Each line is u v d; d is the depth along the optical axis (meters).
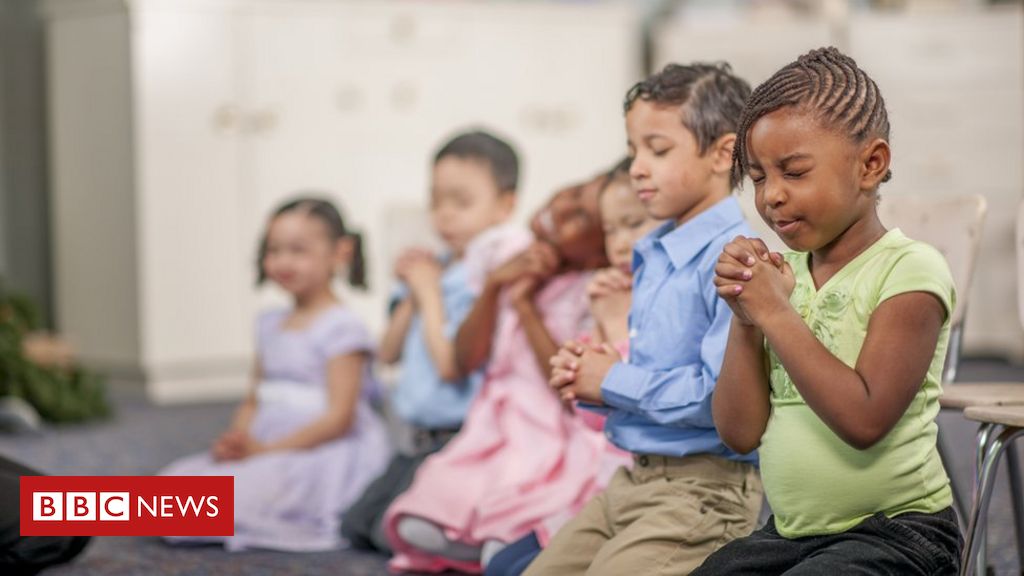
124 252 5.85
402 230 3.78
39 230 6.49
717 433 2.03
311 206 3.54
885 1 6.53
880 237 1.74
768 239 4.38
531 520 2.65
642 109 2.17
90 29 5.90
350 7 5.99
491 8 6.16
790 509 1.75
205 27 5.80
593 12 6.30
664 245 2.16
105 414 5.23
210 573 2.89
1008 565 2.72
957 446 4.22
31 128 6.45
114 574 2.88
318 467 3.32
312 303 3.54
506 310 2.92
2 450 4.51
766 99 1.68
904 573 1.66
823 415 1.63
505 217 3.21
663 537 2.03
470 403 3.09
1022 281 2.32
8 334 5.15
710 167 2.16
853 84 1.67
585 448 2.75
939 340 1.71
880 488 1.69
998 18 6.38
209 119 5.82
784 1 6.49
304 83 5.94
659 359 2.12
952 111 6.42
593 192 2.68
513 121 6.21
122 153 5.81
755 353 1.79
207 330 5.86
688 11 6.90
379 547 3.07
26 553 2.61
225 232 5.86
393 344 3.40
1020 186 6.39
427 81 6.11
